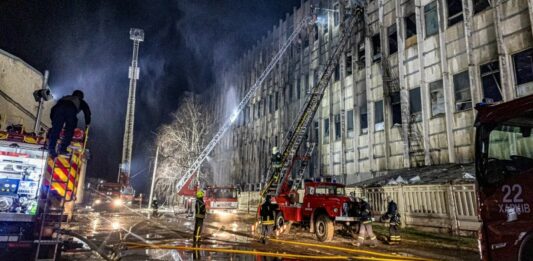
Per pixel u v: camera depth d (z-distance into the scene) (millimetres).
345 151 25812
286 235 14172
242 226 18000
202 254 8852
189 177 29062
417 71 20078
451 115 17609
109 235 12211
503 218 5191
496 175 5406
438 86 18781
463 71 17359
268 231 11562
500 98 15523
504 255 5105
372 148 22969
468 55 16812
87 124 7586
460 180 12555
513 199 5086
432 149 18609
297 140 23828
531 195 4859
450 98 17719
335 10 28922
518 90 14867
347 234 13750
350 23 25688
